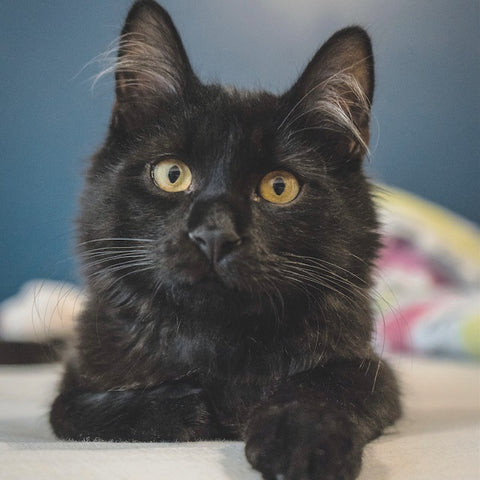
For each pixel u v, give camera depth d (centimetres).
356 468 18
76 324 29
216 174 27
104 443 21
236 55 84
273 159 27
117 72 30
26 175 83
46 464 17
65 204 83
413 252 77
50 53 83
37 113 83
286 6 84
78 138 82
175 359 27
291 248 26
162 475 17
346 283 28
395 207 81
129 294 27
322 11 84
